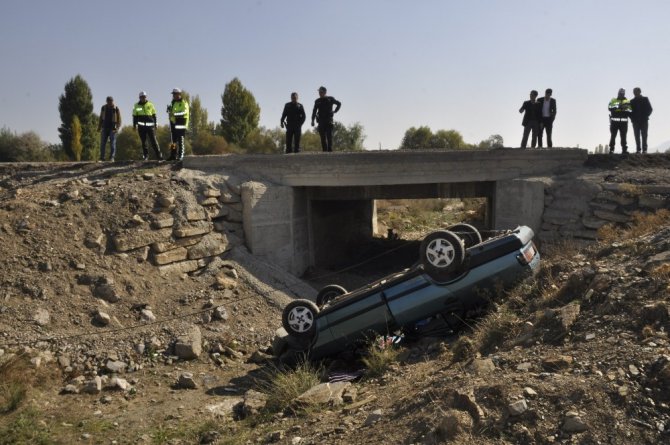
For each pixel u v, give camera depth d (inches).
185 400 301.3
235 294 447.2
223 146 1355.8
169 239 463.5
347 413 226.2
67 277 395.9
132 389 313.1
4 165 574.6
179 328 384.2
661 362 171.2
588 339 204.5
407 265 671.1
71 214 452.4
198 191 516.7
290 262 562.9
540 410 167.5
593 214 462.0
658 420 154.7
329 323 320.8
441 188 575.2
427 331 305.6
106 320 371.9
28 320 351.3
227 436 243.6
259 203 535.2
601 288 231.0
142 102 616.7
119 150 1389.0
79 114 1567.4
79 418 273.6
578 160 532.1
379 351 295.3
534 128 573.6
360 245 784.9
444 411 178.9
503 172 530.3
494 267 289.9
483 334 252.4
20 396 279.1
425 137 1718.8
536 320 235.1
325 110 584.7
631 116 587.2
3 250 401.1
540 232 490.9
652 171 500.1
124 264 429.1
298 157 557.9
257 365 360.2
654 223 346.9
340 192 596.4
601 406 162.6
